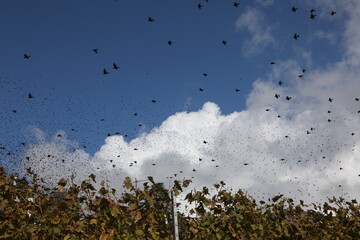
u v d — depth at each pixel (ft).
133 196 19.17
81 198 19.54
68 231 18.34
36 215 18.86
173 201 19.71
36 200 18.71
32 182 19.35
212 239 21.72
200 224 21.53
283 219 25.44
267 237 24.11
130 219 19.40
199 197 22.09
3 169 19.35
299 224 25.50
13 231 17.33
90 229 19.08
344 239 27.07
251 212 23.80
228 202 23.67
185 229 22.79
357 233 27.84
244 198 24.72
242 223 22.84
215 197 23.32
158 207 20.16
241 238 22.40
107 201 18.84
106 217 18.43
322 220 27.12
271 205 25.77
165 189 20.02
